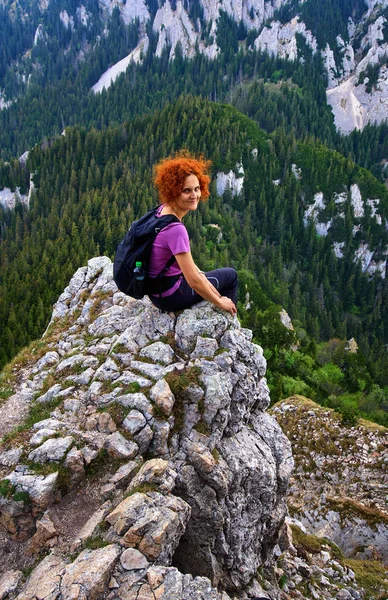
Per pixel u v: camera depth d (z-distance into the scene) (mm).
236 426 9242
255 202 180625
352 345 103562
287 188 188625
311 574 13578
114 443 7754
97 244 122375
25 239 133250
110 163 169750
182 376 8539
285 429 28953
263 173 185250
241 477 8594
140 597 6055
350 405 56344
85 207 140875
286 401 31156
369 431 27000
